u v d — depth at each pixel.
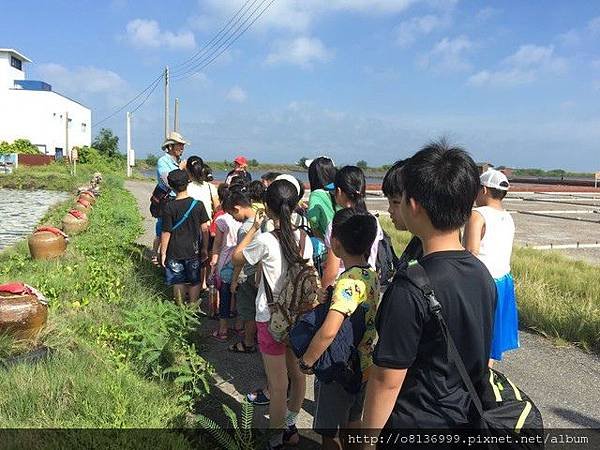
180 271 6.78
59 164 54.78
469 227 4.24
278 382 4.03
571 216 24.75
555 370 5.84
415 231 2.34
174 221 6.70
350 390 3.35
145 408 4.31
